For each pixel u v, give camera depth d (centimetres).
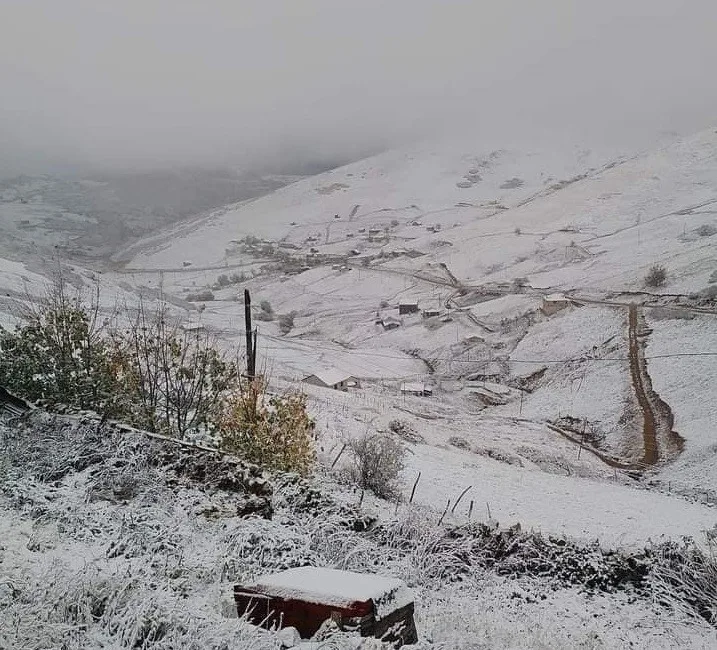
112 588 558
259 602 562
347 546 1009
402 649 525
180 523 872
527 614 1041
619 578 1228
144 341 1503
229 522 922
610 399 7300
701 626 1078
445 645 612
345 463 2130
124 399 1406
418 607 840
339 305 15438
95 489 936
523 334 10431
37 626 490
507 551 1281
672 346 8438
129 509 881
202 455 1112
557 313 10844
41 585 573
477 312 12406
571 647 880
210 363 1538
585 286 12400
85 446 1064
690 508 2953
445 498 2303
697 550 1303
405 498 1909
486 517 2033
